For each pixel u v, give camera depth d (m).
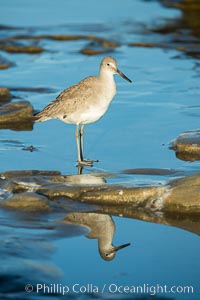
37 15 32.75
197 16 32.03
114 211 14.38
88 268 12.27
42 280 11.80
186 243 13.26
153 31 29.80
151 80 23.38
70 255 12.63
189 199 14.31
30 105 20.11
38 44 28.06
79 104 16.81
